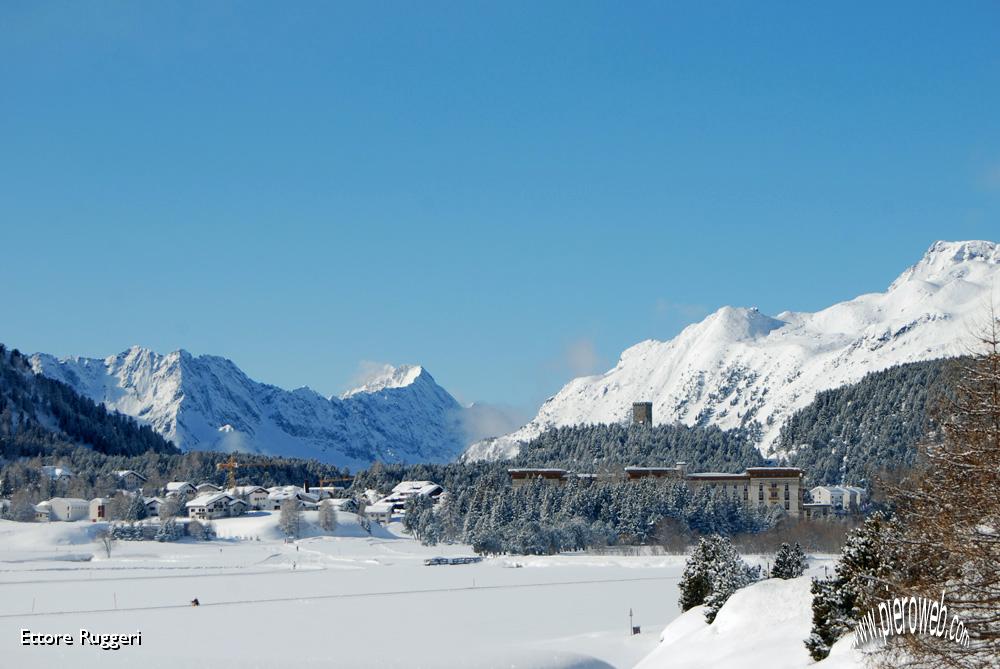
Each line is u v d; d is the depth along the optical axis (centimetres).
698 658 10094
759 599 10662
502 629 16875
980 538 5547
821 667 7562
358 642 15425
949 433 5862
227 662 12719
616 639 14925
